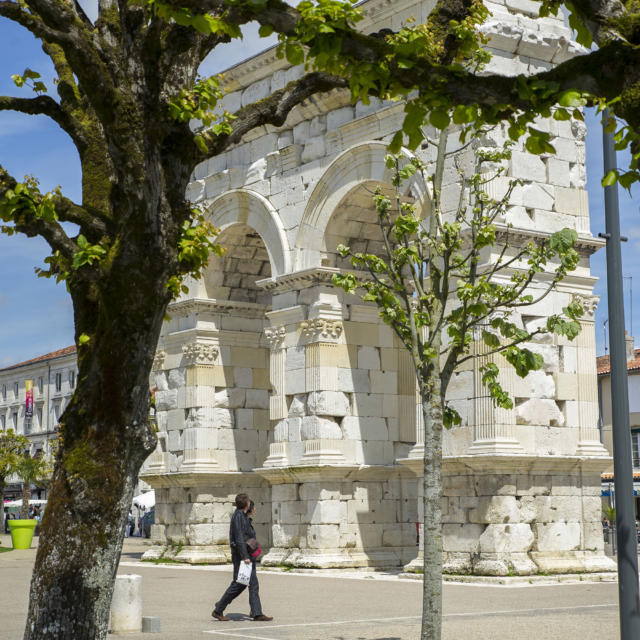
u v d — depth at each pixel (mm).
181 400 36125
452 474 26484
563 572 25906
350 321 31438
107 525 9133
